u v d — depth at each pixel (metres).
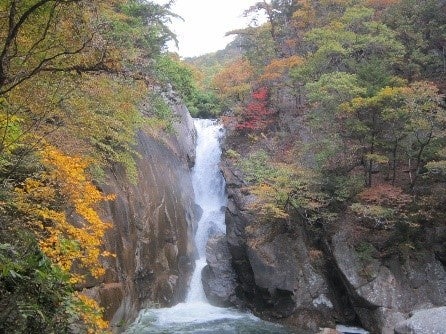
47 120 8.51
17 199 6.66
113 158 12.55
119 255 12.68
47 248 6.27
